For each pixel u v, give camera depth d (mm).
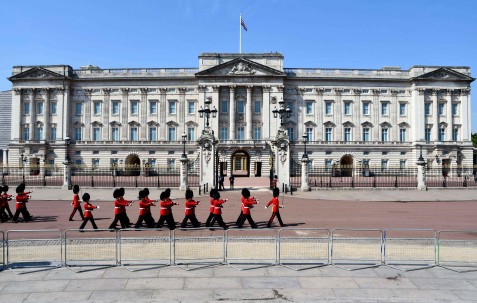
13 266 12672
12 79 73062
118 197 19078
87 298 10258
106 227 19922
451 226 20656
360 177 63219
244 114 72875
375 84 74750
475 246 14680
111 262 13117
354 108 74500
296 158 72938
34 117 73375
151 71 75062
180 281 11516
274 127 71812
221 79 72125
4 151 87562
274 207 19609
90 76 74438
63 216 23781
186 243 15273
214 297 10352
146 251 14359
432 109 73812
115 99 74500
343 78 74000
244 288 10992
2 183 44281
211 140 39219
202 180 39094
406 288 11039
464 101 73812
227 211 26141
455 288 11047
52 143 73125
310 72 74938
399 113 74875
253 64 71812
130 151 73875
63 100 73312
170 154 73688
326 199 33969
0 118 89312
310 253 14086
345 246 14758
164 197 18438
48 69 73125
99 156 73812
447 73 73625
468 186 44281
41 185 43906
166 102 74312
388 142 74188
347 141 74000
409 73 75500
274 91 72000
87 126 74312
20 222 21609
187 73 74938
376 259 13258
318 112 74062
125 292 10672
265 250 14375
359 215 24578
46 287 11023
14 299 10172
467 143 73312
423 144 72625
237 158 91438
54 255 13992
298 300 10180
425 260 13180
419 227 20328
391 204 30891
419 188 40844
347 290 10875
